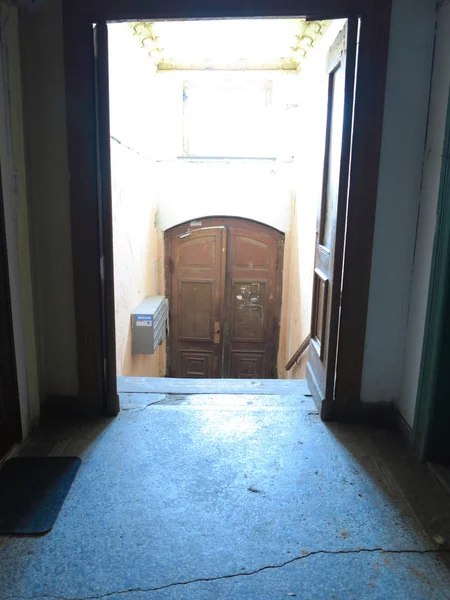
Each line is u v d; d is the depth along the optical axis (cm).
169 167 496
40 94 194
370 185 196
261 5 186
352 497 168
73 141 197
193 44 421
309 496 168
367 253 203
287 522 155
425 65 187
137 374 424
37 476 177
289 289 515
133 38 372
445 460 187
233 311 533
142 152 422
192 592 128
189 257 520
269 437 207
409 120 192
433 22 184
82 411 224
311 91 390
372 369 217
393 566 138
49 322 216
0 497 165
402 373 215
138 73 398
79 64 191
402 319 211
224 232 512
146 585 130
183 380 274
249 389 261
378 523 155
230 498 166
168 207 504
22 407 198
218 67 470
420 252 197
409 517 158
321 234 237
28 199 199
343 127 194
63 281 212
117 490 170
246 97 486
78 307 212
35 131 198
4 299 182
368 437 210
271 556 141
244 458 191
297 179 464
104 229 209
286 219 502
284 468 185
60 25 188
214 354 546
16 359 192
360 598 127
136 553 141
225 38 405
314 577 133
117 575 133
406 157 195
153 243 494
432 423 184
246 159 492
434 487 175
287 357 523
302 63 438
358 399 220
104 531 150
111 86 310
